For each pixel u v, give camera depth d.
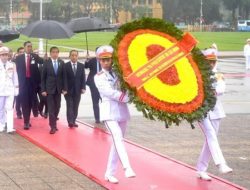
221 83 8.50
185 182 8.63
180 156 10.66
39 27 13.98
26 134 12.76
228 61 40.91
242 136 12.99
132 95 7.61
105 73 8.21
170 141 12.23
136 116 16.05
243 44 60.59
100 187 8.33
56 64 13.12
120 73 7.71
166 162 10.05
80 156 10.38
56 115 13.14
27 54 13.59
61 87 13.12
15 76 13.16
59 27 14.07
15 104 15.85
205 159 8.74
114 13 100.56
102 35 83.94
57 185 8.42
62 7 98.00
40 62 13.74
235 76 29.55
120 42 7.89
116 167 8.71
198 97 7.71
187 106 7.61
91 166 9.57
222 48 53.75
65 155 10.46
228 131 13.66
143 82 7.64
